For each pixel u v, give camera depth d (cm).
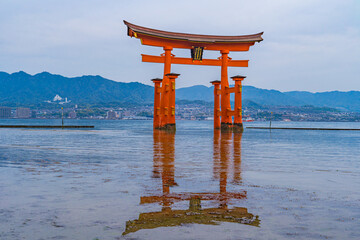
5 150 2089
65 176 1081
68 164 1406
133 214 625
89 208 666
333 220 590
